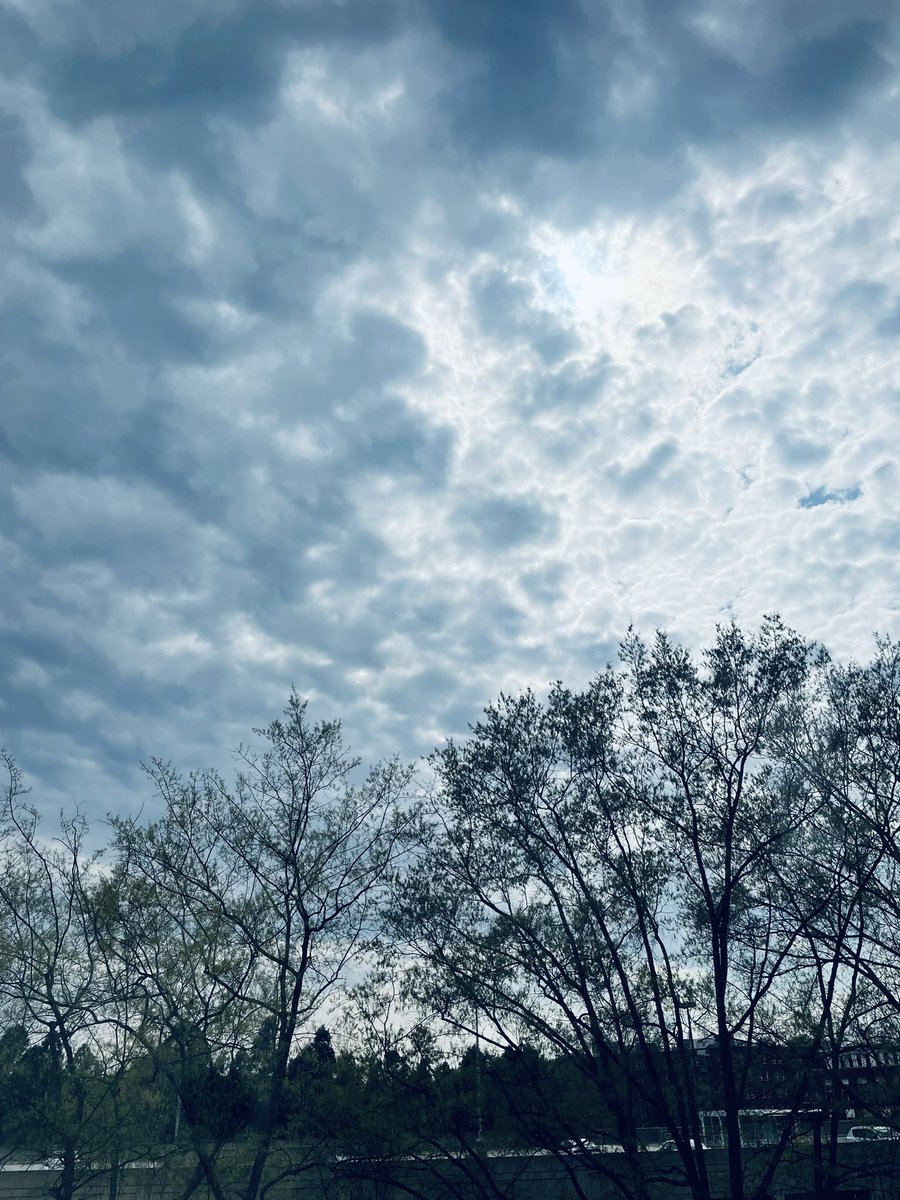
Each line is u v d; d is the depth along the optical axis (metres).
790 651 19.66
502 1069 19.08
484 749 20.73
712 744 19.70
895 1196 18.08
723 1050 17.64
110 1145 18.09
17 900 19.78
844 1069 17.80
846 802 18.47
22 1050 19.02
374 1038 19.53
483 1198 18.14
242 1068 19.25
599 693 20.84
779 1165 18.64
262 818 21.69
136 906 19.84
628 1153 17.61
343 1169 19.11
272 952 20.52
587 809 20.09
